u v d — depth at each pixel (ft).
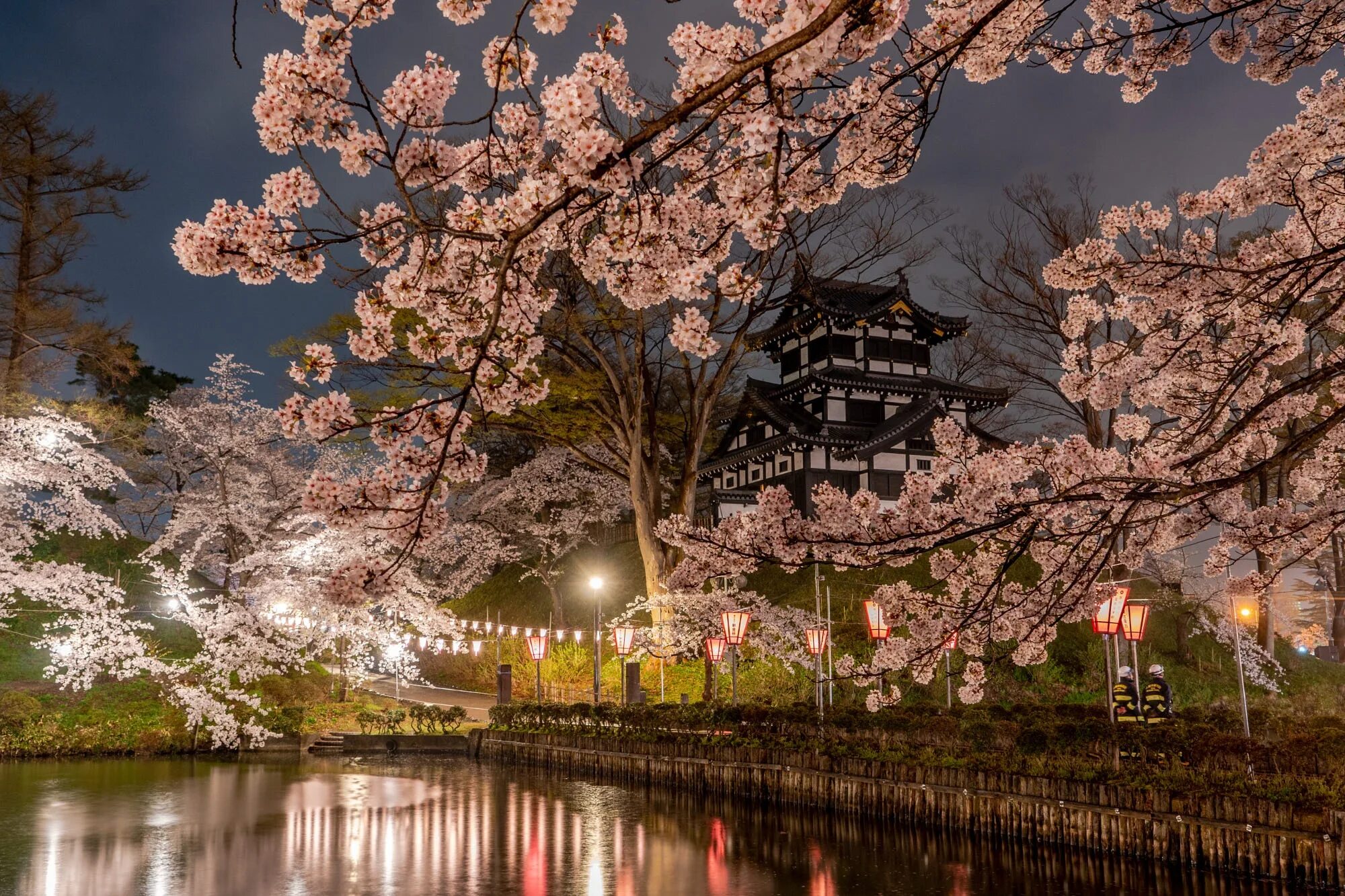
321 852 40.78
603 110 11.28
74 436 89.25
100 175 96.02
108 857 39.73
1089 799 36.78
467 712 93.35
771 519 18.98
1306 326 19.17
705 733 59.52
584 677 96.02
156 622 97.19
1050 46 17.03
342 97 12.86
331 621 80.79
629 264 15.08
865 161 14.92
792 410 135.44
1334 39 19.15
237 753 76.33
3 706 73.51
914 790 42.73
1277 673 82.43
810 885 34.24
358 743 78.33
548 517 132.26
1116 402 23.06
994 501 19.36
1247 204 20.81
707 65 11.78
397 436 14.16
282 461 103.24
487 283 14.92
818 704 56.54
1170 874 32.78
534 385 14.88
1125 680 43.75
